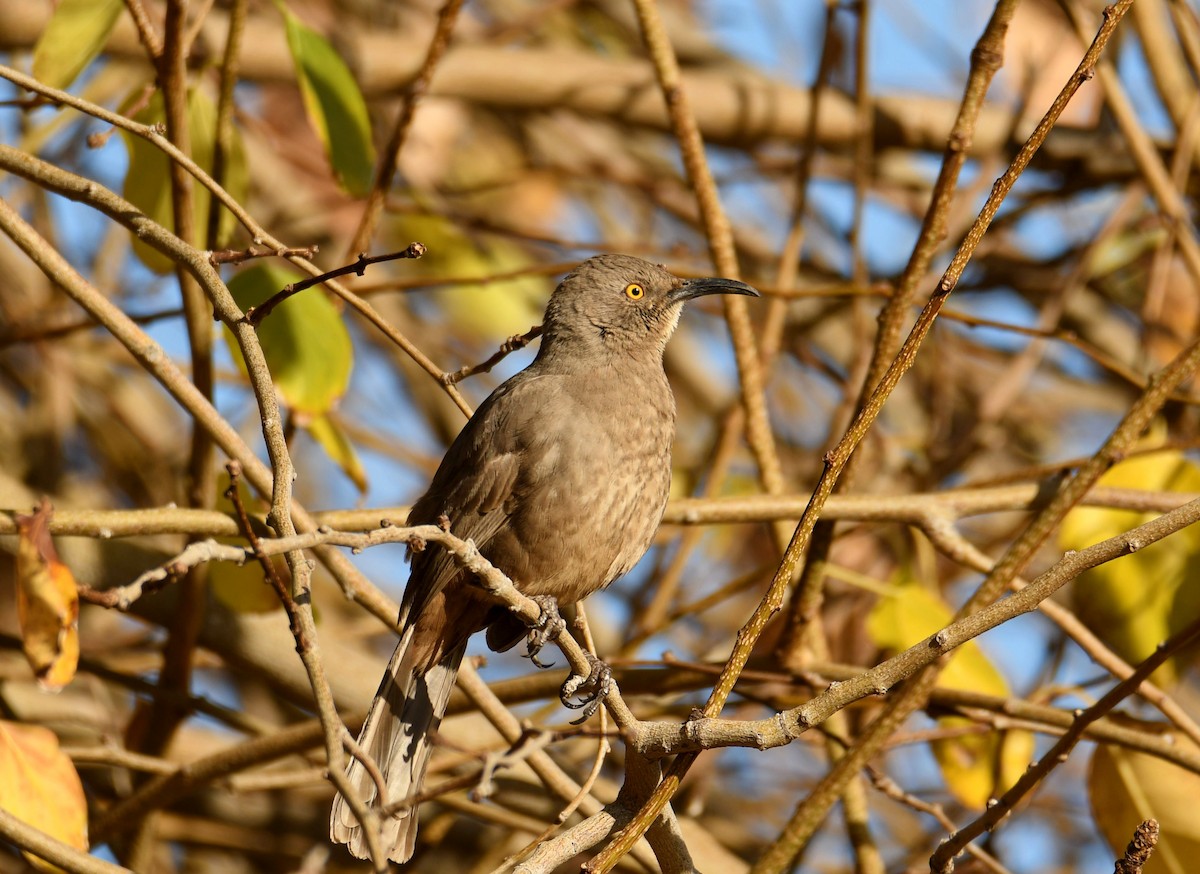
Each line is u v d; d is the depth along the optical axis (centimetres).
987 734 963
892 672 627
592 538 875
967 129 845
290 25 951
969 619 632
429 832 1084
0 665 1133
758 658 960
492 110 1404
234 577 952
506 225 1489
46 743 754
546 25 1634
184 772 941
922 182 1504
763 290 979
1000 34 826
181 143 866
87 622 1314
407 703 834
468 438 899
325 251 1427
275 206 1435
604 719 764
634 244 1321
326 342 916
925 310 661
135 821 954
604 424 882
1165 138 1436
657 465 903
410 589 866
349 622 1372
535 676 962
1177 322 1499
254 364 695
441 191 1446
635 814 680
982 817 753
